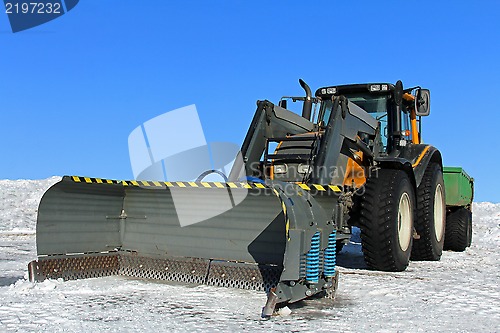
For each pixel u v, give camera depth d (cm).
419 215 767
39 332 347
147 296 468
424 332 366
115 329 359
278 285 405
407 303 460
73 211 545
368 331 366
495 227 1457
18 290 482
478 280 593
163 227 568
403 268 656
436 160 833
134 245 586
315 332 359
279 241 509
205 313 408
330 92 777
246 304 440
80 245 551
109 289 497
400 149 763
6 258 731
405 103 805
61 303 435
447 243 988
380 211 625
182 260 545
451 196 958
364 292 505
